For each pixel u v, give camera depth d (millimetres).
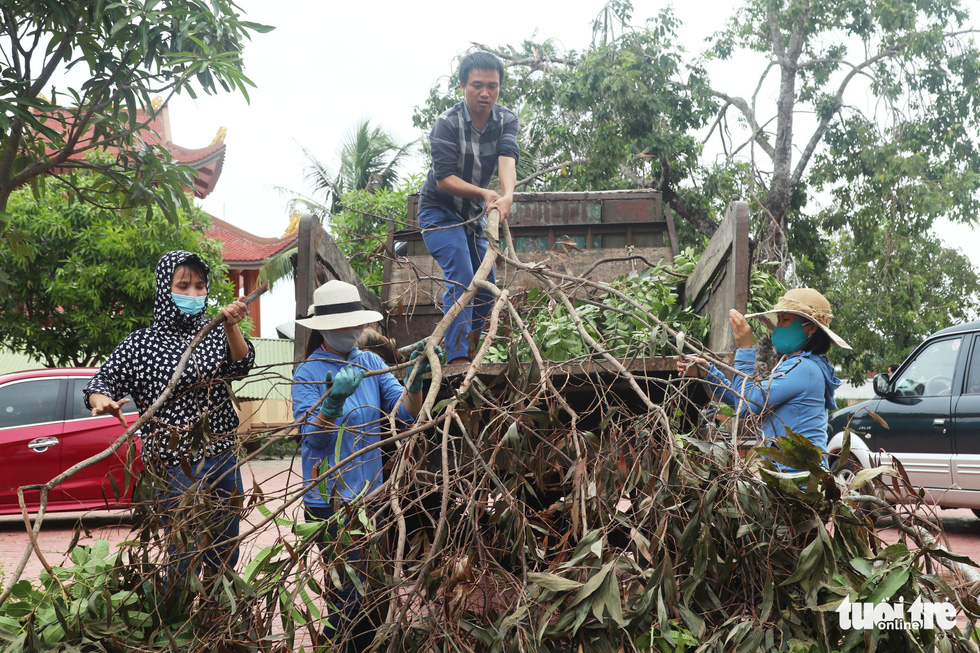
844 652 2430
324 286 3410
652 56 17000
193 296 3408
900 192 16766
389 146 23594
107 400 3133
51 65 7367
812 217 18594
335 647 2432
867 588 2412
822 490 2584
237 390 3398
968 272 22656
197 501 2781
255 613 2498
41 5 7039
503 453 2938
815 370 3361
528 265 3701
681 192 17594
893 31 16953
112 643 2596
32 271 14156
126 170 8070
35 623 2666
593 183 16594
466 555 2424
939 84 17078
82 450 7855
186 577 2658
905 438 7637
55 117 7539
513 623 2314
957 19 16984
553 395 2953
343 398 3000
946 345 7586
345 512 2609
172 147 29422
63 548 6438
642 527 2611
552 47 17797
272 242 29438
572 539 2998
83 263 14375
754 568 2598
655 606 2387
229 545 2863
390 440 2619
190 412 3270
